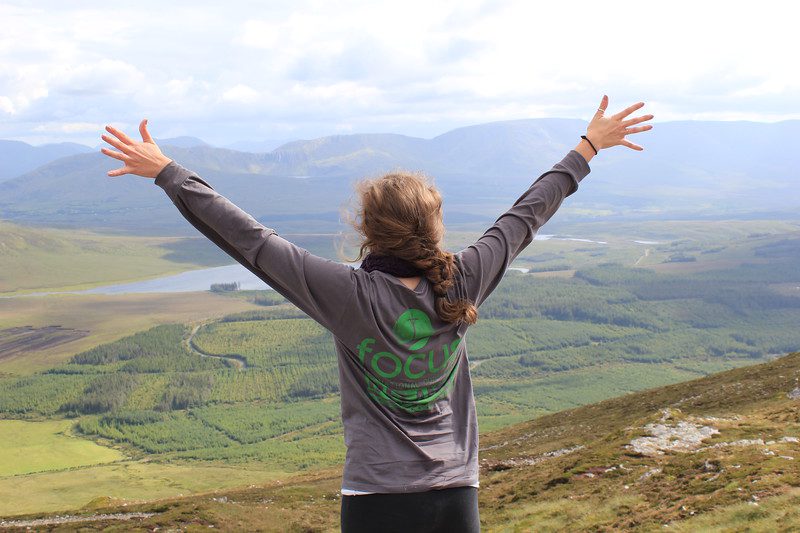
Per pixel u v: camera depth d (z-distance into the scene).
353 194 4.23
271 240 4.12
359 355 4.06
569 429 62.41
